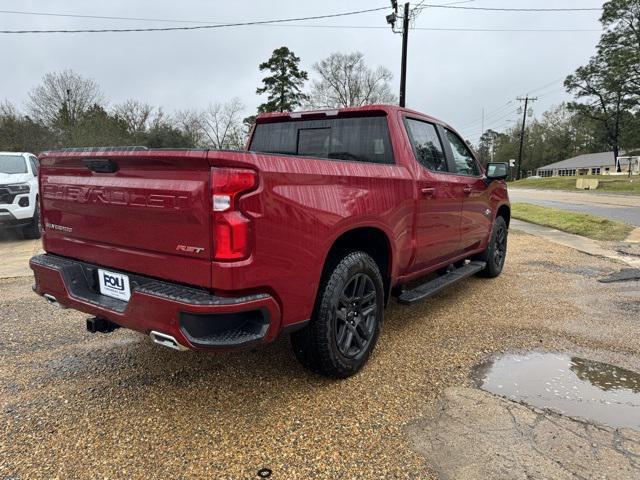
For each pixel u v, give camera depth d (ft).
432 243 12.90
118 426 8.11
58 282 9.33
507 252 26.00
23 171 30.68
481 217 16.66
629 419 8.38
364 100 164.04
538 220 42.86
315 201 8.30
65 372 10.27
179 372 10.25
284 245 7.70
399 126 11.79
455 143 15.38
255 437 7.78
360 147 12.12
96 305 8.59
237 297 7.19
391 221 10.54
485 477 6.73
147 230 7.88
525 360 11.02
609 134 169.89
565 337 12.52
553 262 23.02
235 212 7.02
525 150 279.28
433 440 7.66
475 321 13.79
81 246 9.34
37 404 8.86
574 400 9.07
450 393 9.29
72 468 6.98
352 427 8.07
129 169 8.05
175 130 155.43
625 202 72.28
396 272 11.27
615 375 10.27
